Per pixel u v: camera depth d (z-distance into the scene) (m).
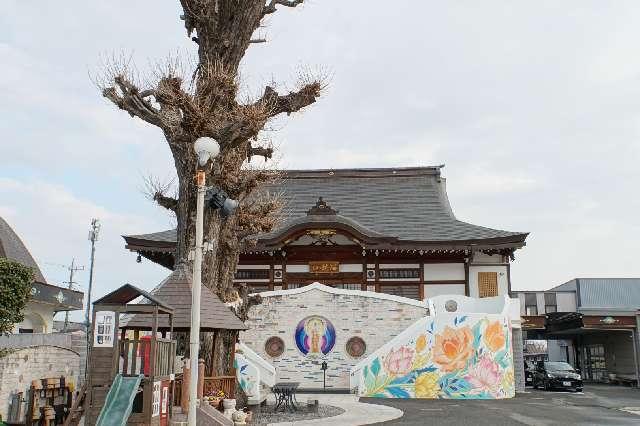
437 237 32.56
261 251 31.67
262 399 19.56
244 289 19.42
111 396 11.30
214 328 14.87
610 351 45.03
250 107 16.42
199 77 17.44
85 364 22.00
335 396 23.36
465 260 32.06
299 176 39.88
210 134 16.14
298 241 32.47
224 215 12.84
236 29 17.77
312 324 26.09
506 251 31.86
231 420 14.07
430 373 24.28
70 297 37.47
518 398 25.44
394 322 25.86
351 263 32.44
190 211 16.73
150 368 11.83
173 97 16.03
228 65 17.72
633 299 56.03
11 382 14.37
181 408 13.54
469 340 24.69
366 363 24.45
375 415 17.36
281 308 26.31
